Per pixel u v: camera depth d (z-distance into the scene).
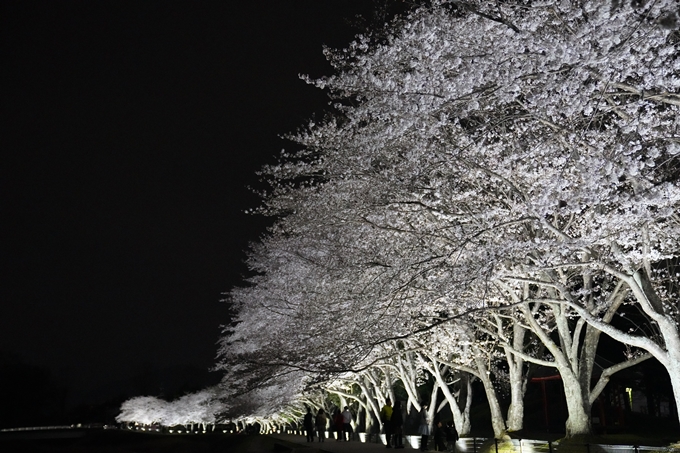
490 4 12.91
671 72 10.48
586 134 12.66
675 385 12.48
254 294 31.70
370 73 13.84
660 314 12.63
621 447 14.63
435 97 12.48
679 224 14.01
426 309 16.58
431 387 39.41
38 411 84.62
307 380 22.31
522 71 11.09
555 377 31.17
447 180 15.32
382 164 16.48
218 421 54.72
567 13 11.17
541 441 16.69
